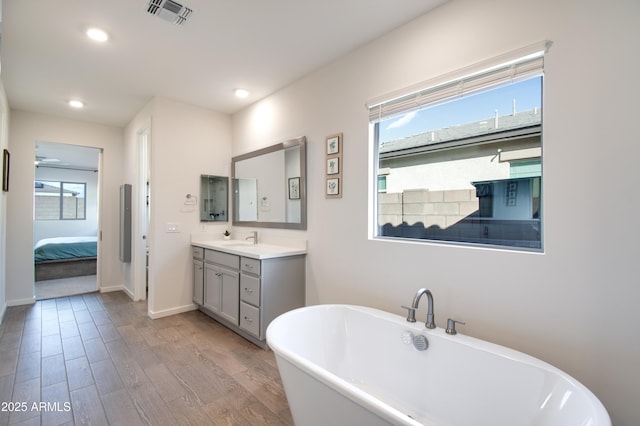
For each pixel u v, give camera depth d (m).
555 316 1.51
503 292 1.68
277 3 1.91
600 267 1.39
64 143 4.16
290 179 3.06
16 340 2.79
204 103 3.62
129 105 3.70
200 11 1.98
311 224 2.84
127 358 2.47
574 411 1.17
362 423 1.18
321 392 1.34
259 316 2.63
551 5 1.52
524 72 1.61
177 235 3.56
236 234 3.89
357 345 2.06
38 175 7.37
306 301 2.90
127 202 4.26
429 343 1.73
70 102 3.58
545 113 1.54
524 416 1.36
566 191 1.48
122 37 2.27
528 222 1.72
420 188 2.19
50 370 2.27
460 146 1.99
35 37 2.26
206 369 2.31
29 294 3.90
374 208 2.40
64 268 5.30
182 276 3.61
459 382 1.59
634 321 1.31
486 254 1.74
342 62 2.56
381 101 2.23
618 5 1.35
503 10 1.68
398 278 2.15
